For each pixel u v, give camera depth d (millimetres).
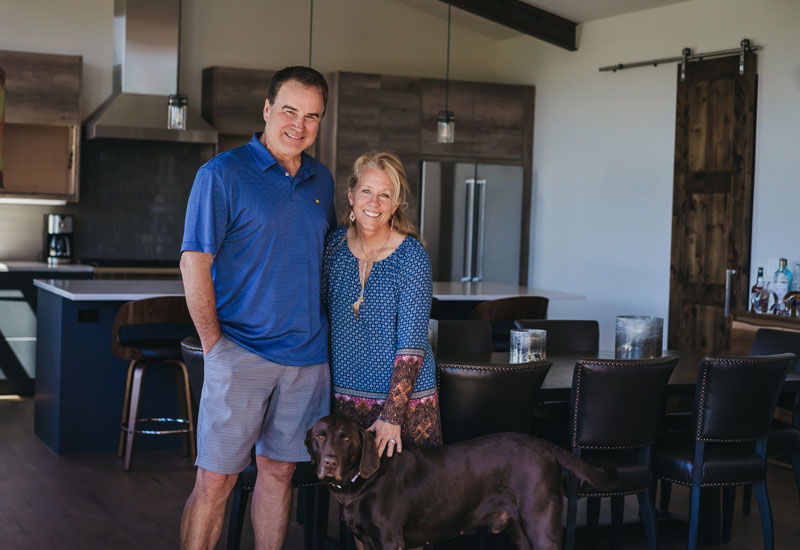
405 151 8086
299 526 4109
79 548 3693
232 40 8188
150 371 5336
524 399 3104
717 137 6523
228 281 2693
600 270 7688
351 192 2715
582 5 7434
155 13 7594
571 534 3316
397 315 2701
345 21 8562
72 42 7699
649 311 7195
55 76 7227
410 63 8812
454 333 4281
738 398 3459
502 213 8367
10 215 7617
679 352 4570
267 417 2799
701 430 3473
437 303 5711
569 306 8016
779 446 3979
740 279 6316
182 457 5223
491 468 2693
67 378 5191
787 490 4891
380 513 2559
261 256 2666
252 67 8266
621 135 7445
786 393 4199
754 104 6242
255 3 8242
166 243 8148
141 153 8023
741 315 5777
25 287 6996
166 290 5316
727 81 6434
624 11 7344
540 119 8453
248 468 3307
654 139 7117
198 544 2791
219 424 2711
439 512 2641
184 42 8039
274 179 2682
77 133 7418
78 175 7520
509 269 8430
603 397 3301
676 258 6867
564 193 8117
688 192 6773
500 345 5570
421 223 8094
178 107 6305
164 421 5039
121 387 5305
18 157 7707
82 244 7871
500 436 2768
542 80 8430
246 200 2631
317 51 8492
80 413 5230
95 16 7754
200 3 8070
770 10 6141
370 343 2721
